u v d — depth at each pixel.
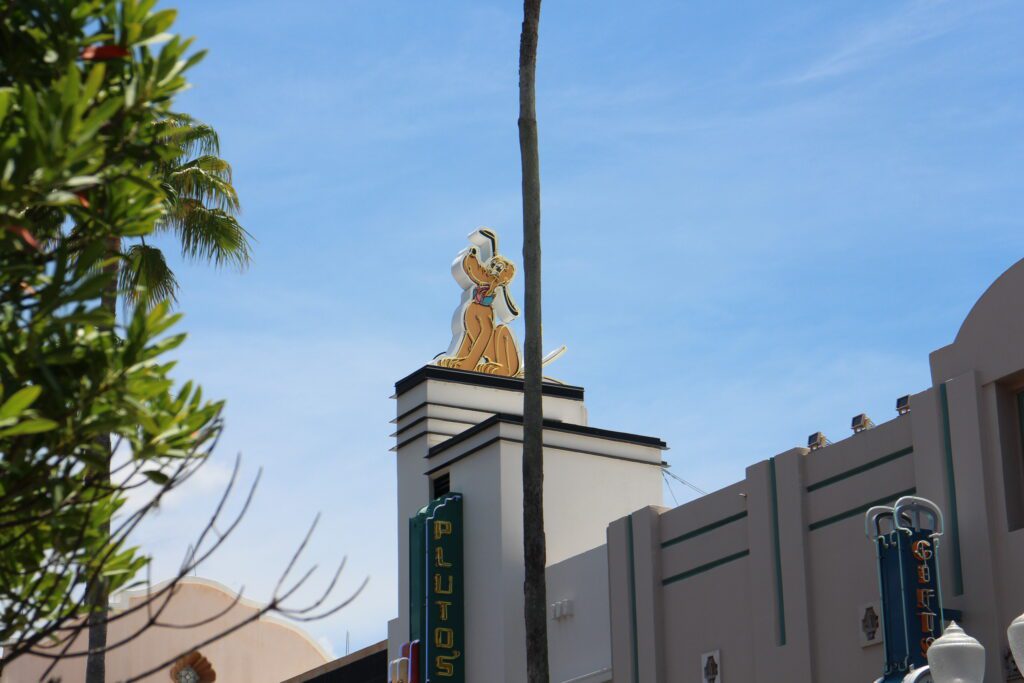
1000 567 21.23
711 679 26.31
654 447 34.75
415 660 32.53
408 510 35.56
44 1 9.51
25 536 10.25
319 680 38.41
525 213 21.84
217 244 29.98
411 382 36.31
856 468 24.03
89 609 10.15
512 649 31.27
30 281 9.53
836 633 23.75
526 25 22.39
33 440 9.38
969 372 22.22
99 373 9.36
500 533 32.09
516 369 37.09
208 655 46.44
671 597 27.72
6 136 9.02
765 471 25.77
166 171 29.19
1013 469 21.58
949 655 15.73
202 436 9.91
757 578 25.55
